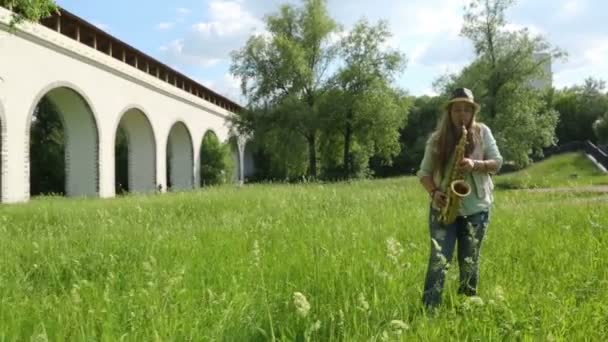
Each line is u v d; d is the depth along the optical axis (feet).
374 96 152.15
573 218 28.07
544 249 19.21
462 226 14.55
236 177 220.43
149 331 10.67
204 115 184.34
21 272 18.17
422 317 11.37
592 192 51.31
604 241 20.21
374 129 154.61
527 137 125.80
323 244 20.02
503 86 130.11
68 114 107.96
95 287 15.07
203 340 10.37
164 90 146.72
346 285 13.91
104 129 112.98
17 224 36.70
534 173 135.03
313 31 156.56
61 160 166.50
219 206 45.14
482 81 131.13
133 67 127.95
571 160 153.07
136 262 19.95
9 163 84.33
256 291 13.12
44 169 166.20
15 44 85.76
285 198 48.34
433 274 13.56
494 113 130.31
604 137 237.04
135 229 28.96
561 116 260.21
